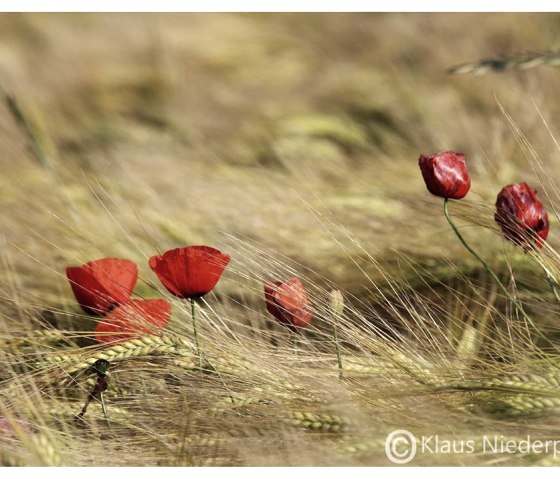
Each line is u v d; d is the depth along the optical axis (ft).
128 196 12.71
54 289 11.73
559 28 17.16
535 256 11.01
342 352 11.01
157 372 10.95
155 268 10.68
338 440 10.61
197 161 13.65
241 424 10.72
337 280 11.72
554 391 10.60
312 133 15.17
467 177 10.88
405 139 14.43
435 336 11.16
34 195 12.60
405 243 11.85
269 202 12.44
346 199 12.36
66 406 10.85
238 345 10.96
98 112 17.43
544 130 12.71
